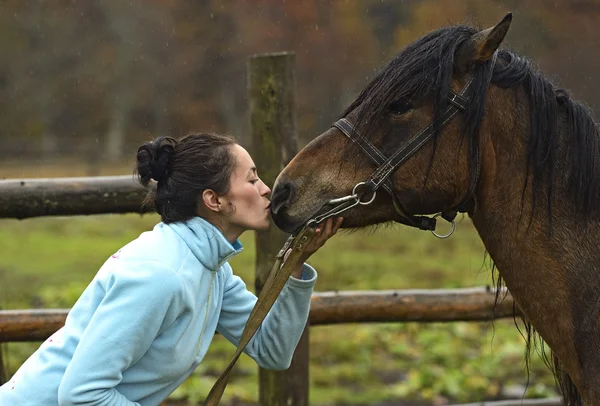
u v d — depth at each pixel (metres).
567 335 3.84
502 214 3.88
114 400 3.46
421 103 3.78
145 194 5.67
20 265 14.98
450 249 17.36
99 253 16.42
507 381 9.16
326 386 9.10
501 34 3.66
